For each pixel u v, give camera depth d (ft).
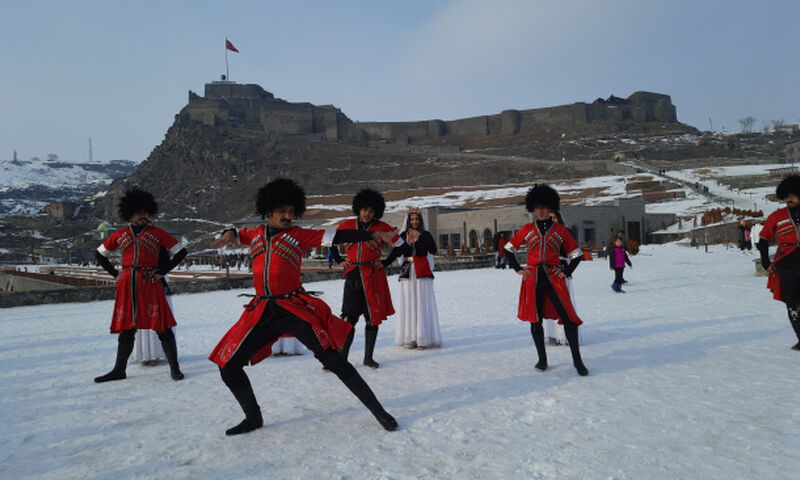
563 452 9.87
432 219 166.30
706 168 290.76
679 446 10.03
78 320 35.91
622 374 15.84
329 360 11.47
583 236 142.41
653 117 489.67
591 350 19.74
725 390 13.71
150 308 17.13
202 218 400.47
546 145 432.25
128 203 17.72
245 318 11.91
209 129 488.02
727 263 67.56
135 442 11.18
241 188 427.33
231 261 146.41
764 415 11.68
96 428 12.23
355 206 18.92
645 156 372.17
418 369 17.57
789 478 8.52
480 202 267.39
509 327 26.03
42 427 12.37
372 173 416.67
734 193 211.41
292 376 17.06
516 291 45.09
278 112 498.28
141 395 15.33
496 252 89.92
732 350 18.62
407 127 499.10
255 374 17.46
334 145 475.72
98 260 17.81
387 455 10.00
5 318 38.29
